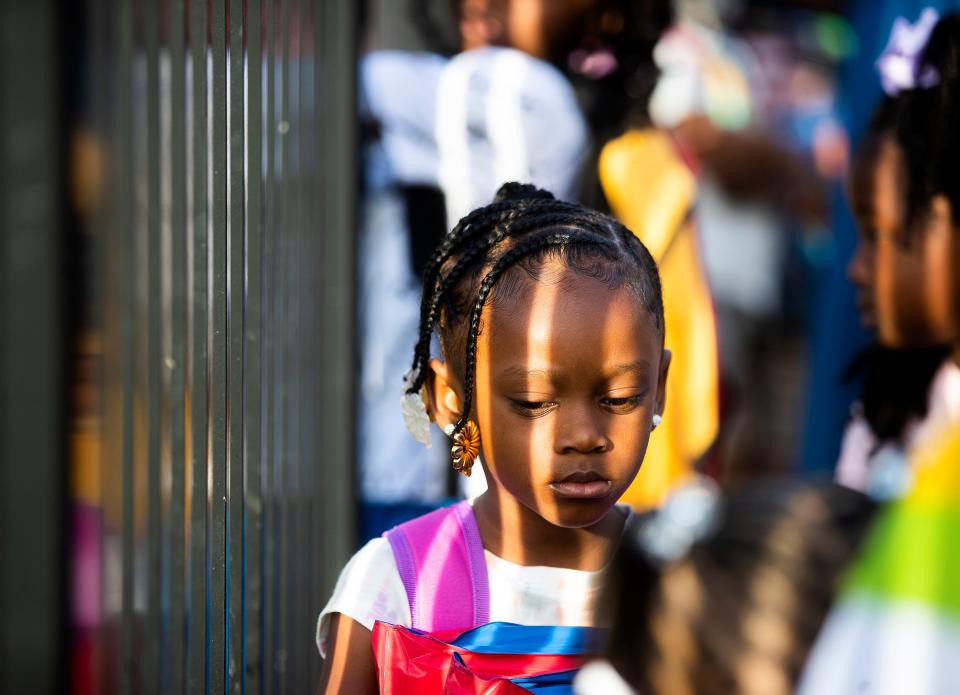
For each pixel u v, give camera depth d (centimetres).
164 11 158
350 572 129
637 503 237
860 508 68
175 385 122
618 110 256
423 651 119
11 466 124
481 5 247
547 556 127
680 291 244
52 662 127
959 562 67
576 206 133
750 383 396
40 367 124
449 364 127
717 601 65
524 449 116
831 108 455
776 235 405
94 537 202
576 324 113
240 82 112
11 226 120
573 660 121
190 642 115
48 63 119
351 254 218
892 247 158
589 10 249
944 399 152
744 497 69
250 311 122
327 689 124
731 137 383
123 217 159
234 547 114
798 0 496
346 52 215
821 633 65
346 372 217
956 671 65
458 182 240
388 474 241
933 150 153
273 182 152
